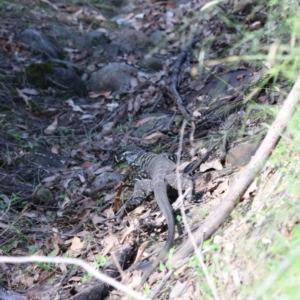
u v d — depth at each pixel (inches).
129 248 278.2
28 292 281.6
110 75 512.1
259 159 246.1
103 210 338.0
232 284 212.7
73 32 604.4
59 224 344.2
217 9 505.7
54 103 488.4
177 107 432.8
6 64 518.3
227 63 441.7
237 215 247.0
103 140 433.7
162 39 573.6
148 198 324.8
